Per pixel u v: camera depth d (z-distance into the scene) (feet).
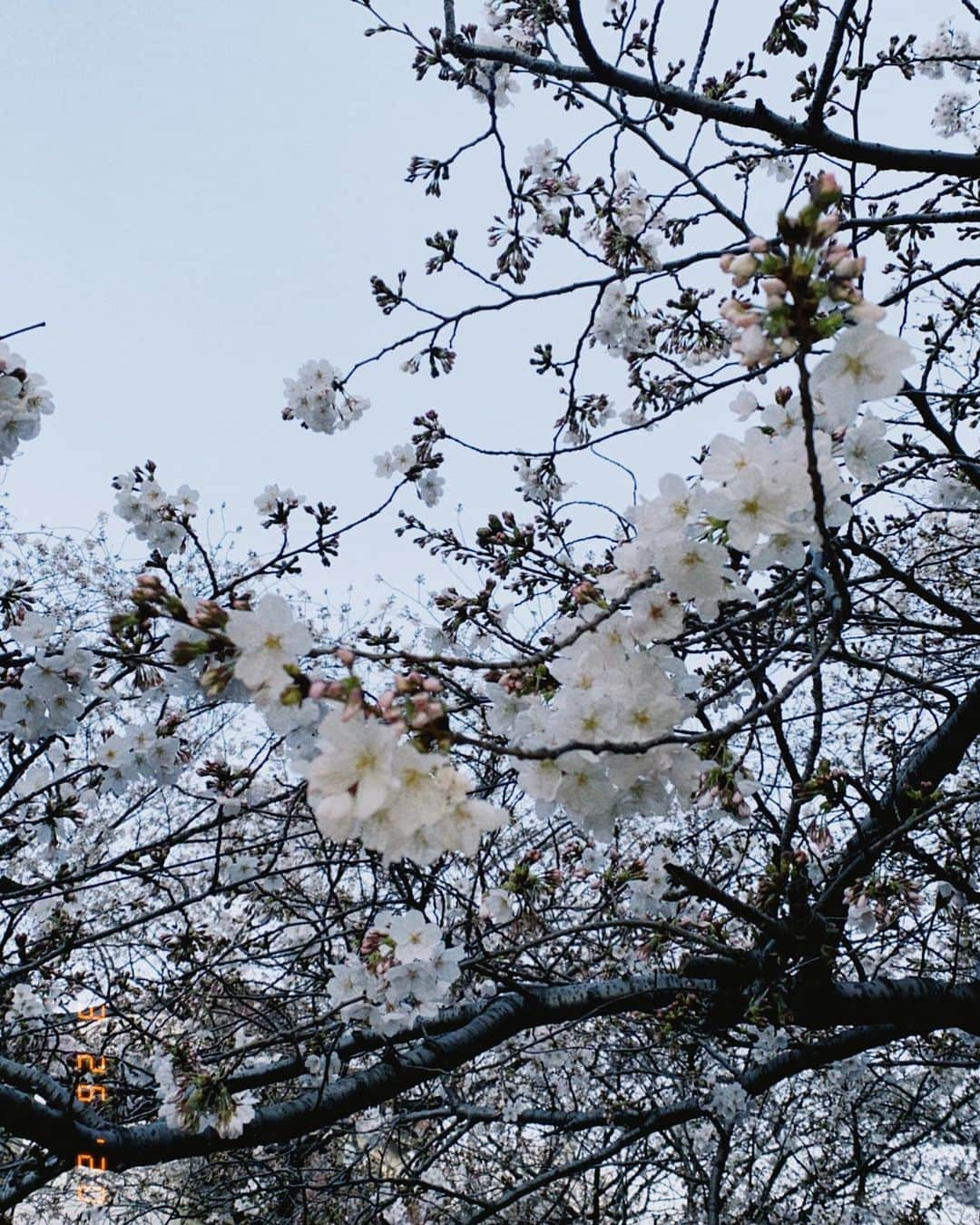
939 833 13.87
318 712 6.40
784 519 5.80
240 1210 18.04
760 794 12.22
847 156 11.53
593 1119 15.62
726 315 4.78
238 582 11.12
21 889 10.36
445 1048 12.45
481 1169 21.12
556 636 7.82
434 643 13.30
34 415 8.82
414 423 14.24
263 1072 13.37
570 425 15.17
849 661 10.20
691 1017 13.09
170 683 10.25
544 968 13.06
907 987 12.44
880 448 6.87
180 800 22.70
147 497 12.05
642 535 6.43
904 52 12.39
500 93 15.43
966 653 16.02
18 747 12.09
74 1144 11.12
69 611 21.01
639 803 6.19
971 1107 21.80
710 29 11.64
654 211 13.43
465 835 4.65
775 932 10.78
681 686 6.70
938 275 10.69
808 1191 22.07
